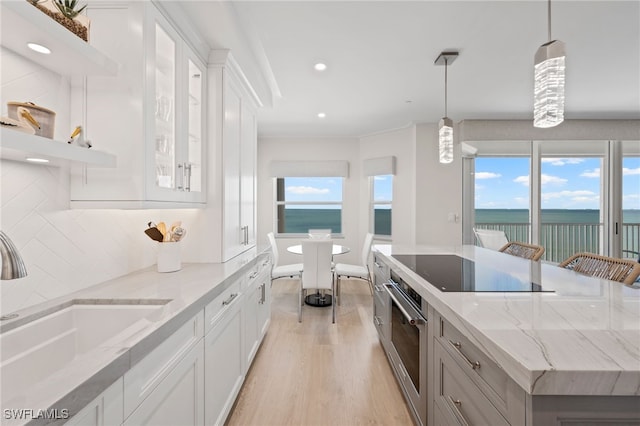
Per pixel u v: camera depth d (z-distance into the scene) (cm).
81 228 138
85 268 140
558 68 128
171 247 175
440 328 128
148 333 88
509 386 79
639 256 376
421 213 427
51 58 112
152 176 142
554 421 70
